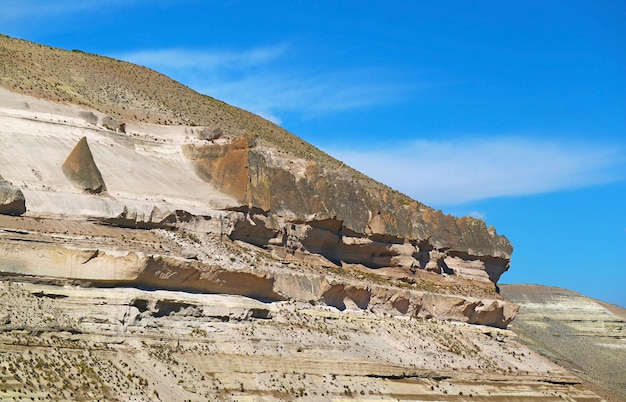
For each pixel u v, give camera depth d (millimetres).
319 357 81875
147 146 94375
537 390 103250
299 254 96625
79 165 82688
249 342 78000
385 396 83125
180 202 88938
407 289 104562
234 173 93438
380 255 107938
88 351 67812
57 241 72125
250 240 92188
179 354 72875
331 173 105688
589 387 114562
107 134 91062
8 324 65125
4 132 83375
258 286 82688
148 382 68188
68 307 69562
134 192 86625
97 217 78625
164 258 74312
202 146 96188
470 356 100875
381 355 88312
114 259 71938
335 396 78750
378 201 110250
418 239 111875
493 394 95812
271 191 95938
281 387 76000
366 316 95188
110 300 71250
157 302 73562
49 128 86875
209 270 78000
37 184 79875
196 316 76375
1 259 68375
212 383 72188
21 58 110812
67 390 62969
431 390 89125
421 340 97250
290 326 83438
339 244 102500
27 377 61969
